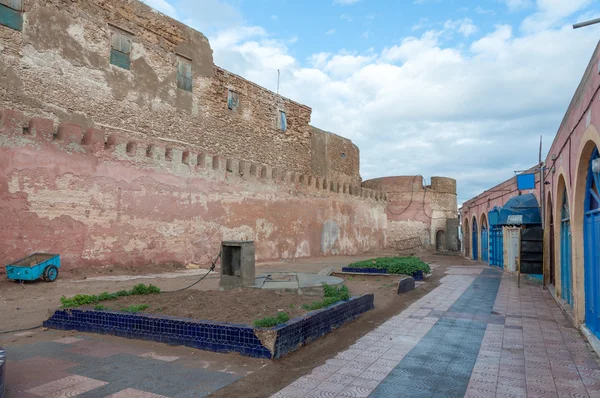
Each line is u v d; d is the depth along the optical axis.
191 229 16.95
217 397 4.06
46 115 15.29
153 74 19.47
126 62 18.38
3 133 11.34
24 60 14.74
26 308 8.12
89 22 16.92
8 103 14.21
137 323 5.90
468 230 30.72
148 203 15.27
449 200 39.16
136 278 12.62
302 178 24.36
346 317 7.30
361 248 30.56
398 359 5.36
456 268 19.81
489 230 22.05
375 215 33.12
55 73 15.66
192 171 17.19
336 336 6.47
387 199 38.00
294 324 5.58
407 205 37.53
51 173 12.34
